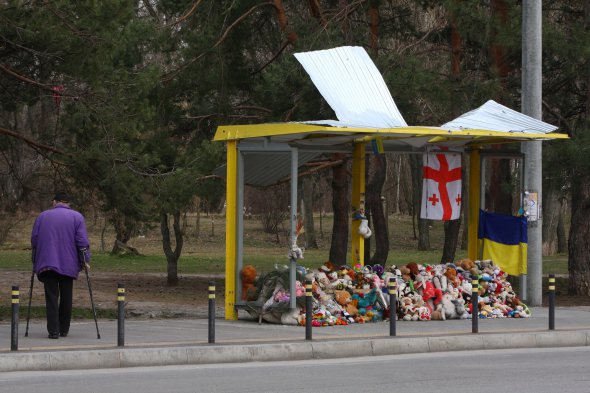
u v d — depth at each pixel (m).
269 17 49.66
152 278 57.69
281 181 41.03
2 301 36.84
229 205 28.25
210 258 83.50
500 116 29.94
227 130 27.97
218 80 47.00
